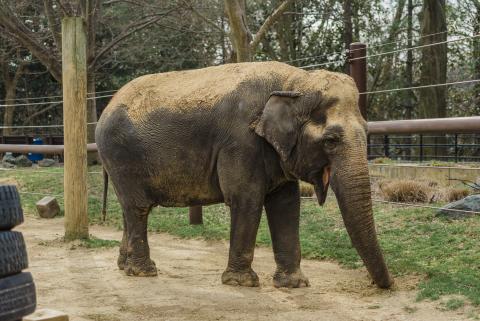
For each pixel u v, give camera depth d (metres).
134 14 22.39
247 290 5.84
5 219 3.20
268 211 6.20
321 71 5.74
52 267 7.12
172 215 10.80
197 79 6.38
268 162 5.83
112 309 5.22
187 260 7.55
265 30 12.18
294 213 6.14
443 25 22.09
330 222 8.72
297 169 5.66
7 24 18.22
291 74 5.83
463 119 6.37
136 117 6.43
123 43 22.89
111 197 12.77
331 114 5.43
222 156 5.91
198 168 6.15
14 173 16.81
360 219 5.21
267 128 5.60
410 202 9.17
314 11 27.69
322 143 5.41
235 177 5.84
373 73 28.78
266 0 24.84
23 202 13.32
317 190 5.62
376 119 29.69
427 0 21.88
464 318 4.58
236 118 5.86
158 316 5.00
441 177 10.82
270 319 4.84
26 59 31.77
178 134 6.16
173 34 23.44
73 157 8.82
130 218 6.65
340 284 6.01
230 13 10.12
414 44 26.95
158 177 6.37
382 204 9.10
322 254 7.40
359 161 5.25
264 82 5.87
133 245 6.64
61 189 14.23
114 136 6.57
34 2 21.75
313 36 28.97
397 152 24.59
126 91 6.74
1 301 3.07
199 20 19.48
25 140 24.84
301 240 7.97
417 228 7.57
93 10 18.59
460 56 26.42
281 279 5.99
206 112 6.02
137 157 6.43
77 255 7.92
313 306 5.21
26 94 33.84
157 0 19.80
